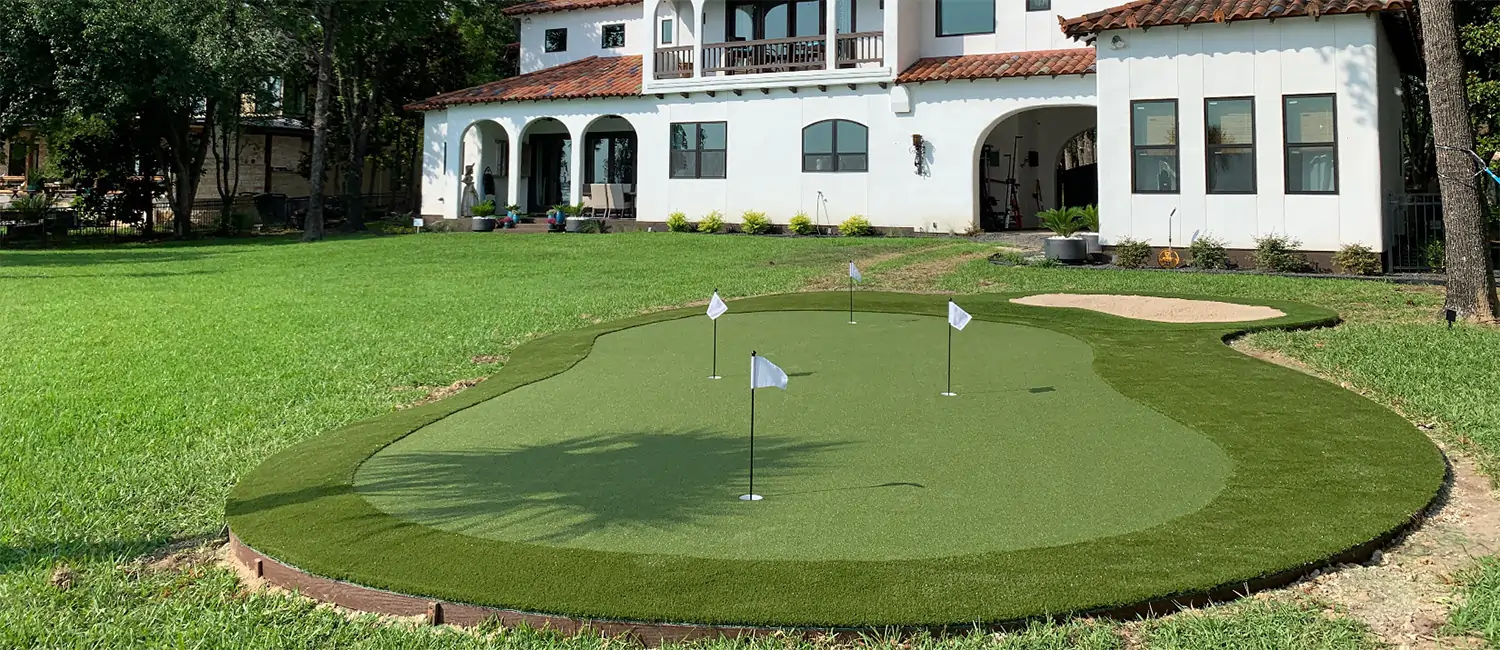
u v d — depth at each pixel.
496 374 8.86
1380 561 4.29
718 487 5.23
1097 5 23.05
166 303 14.31
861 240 22.12
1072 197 28.30
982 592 3.83
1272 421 6.49
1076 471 5.45
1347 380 7.98
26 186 37.84
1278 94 16.09
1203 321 11.23
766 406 7.16
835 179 24.86
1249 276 15.12
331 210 36.50
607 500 5.04
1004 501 4.93
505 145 32.16
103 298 14.98
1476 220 10.88
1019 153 27.22
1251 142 16.33
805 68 25.00
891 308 12.34
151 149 29.81
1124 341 9.67
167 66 26.89
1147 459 5.67
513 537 4.51
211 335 11.38
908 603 3.75
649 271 17.50
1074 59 22.12
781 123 25.41
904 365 8.66
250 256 22.67
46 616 3.98
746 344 9.95
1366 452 5.73
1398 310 11.85
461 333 11.36
